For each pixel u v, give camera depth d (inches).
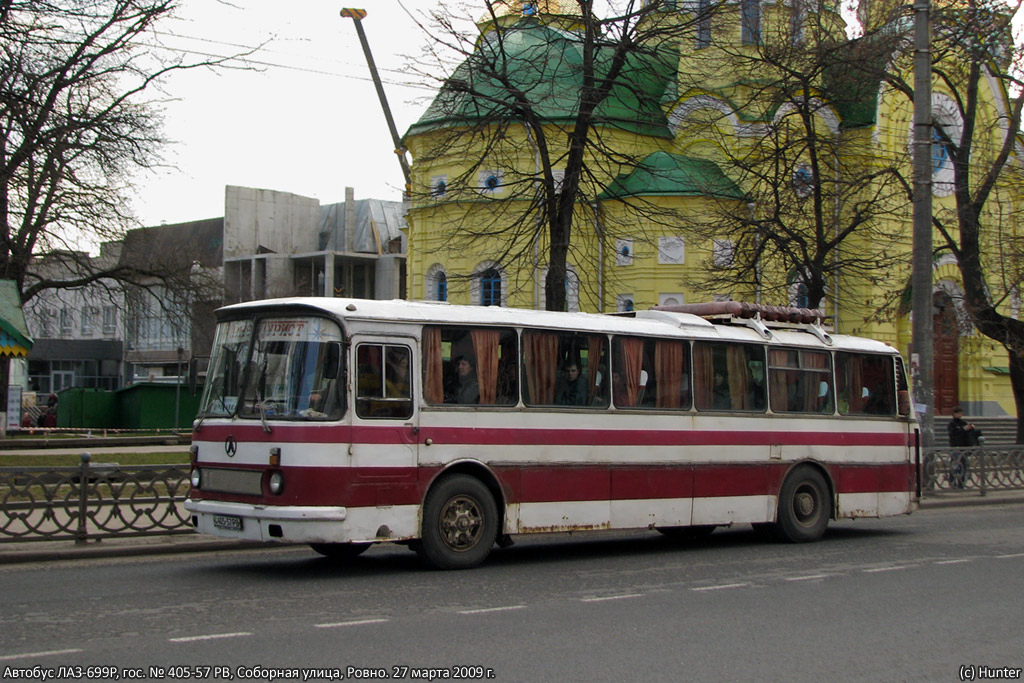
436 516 474.0
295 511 434.6
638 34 876.0
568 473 521.3
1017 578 480.1
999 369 1673.2
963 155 1157.1
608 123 981.2
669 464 564.1
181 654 301.1
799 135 1220.5
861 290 1454.2
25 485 518.3
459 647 317.7
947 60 1227.2
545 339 523.8
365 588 426.3
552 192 871.1
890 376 689.6
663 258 1382.9
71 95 957.2
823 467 641.6
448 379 484.4
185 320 1480.1
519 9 917.8
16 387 1476.4
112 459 964.0
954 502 888.3
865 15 1118.4
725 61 1302.9
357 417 450.6
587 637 337.4
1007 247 1238.3
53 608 372.5
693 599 415.8
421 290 1486.2
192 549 542.3
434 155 935.7
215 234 2746.1
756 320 630.5
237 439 458.0
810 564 526.9
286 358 457.4
